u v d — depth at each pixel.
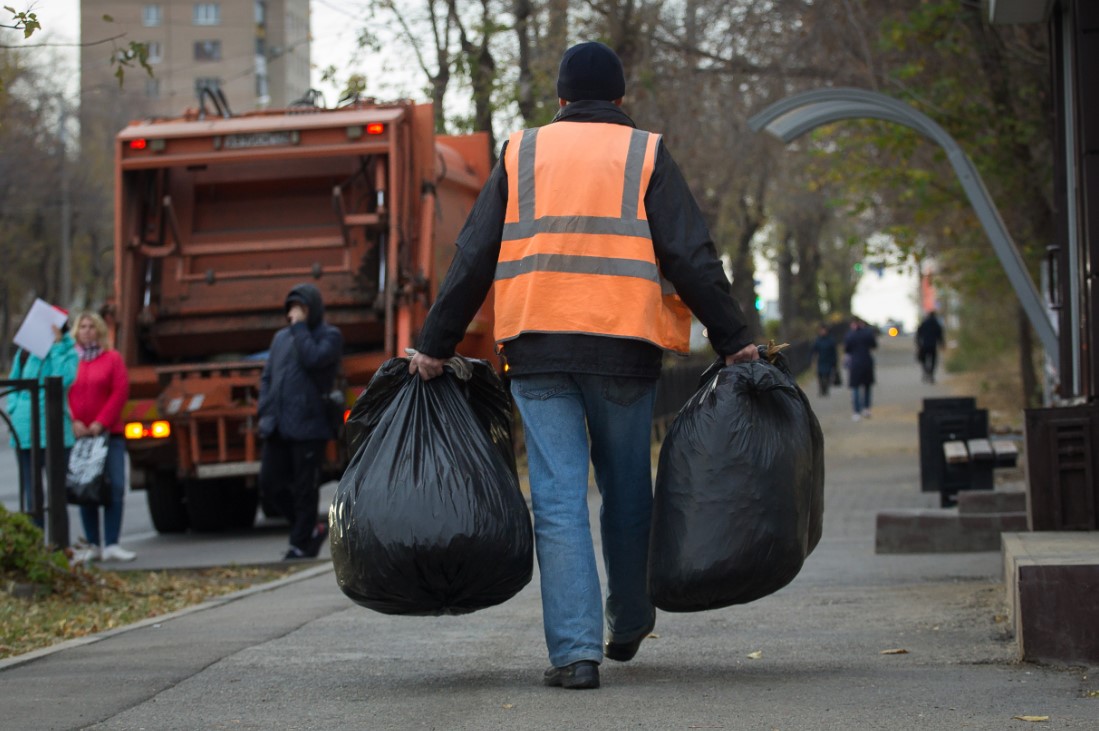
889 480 19.59
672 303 5.87
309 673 6.36
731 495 5.56
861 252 22.47
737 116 25.09
